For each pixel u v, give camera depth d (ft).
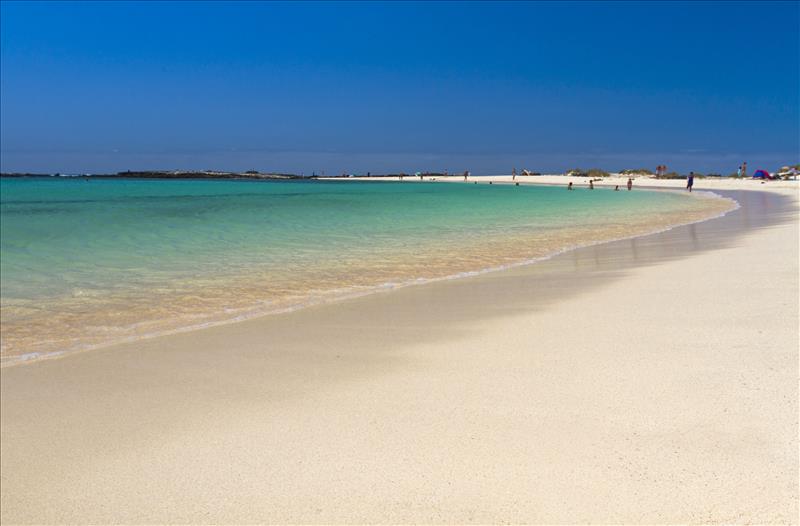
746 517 8.96
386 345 19.15
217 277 33.99
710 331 18.34
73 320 24.11
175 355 18.93
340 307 25.66
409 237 56.13
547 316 22.00
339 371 16.71
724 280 26.89
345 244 50.34
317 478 10.88
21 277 34.01
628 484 10.03
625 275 30.60
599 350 17.17
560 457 11.05
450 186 271.08
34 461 12.13
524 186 266.16
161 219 74.13
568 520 9.21
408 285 31.01
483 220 77.61
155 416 14.10
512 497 9.91
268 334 21.22
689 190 177.37
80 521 10.06
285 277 33.91
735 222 62.13
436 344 18.97
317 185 284.20
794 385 13.55
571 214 87.97
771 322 18.89
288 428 13.03
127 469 11.66
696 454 10.82
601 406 13.15
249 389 15.60
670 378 14.52
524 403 13.58
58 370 17.69
